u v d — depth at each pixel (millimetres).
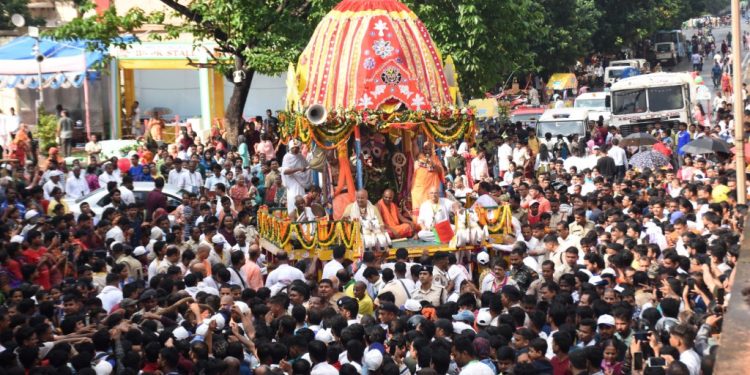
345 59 20359
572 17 55625
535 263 16156
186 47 37812
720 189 20031
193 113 40781
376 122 19969
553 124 37500
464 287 14883
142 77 40438
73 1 46750
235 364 11008
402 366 11430
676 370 9602
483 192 21531
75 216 21781
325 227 18703
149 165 25594
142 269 16953
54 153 25734
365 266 16375
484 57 32188
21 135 29547
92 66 32812
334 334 12117
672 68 73438
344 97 20203
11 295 14250
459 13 31047
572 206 20422
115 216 18922
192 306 12672
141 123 38250
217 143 30797
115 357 11703
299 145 22453
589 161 29719
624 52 72188
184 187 25438
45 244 16828
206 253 16328
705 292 12766
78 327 12547
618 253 14555
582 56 60531
